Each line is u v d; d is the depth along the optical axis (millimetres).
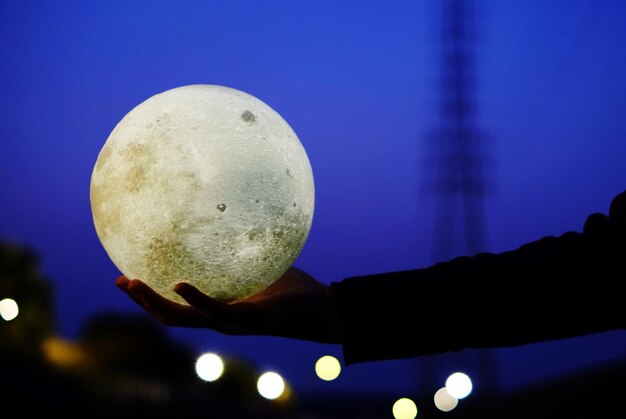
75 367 16625
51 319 17875
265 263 2062
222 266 2023
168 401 16109
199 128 2018
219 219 1994
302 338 2031
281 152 2090
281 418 19500
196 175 1993
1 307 10750
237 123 2049
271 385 7316
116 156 2053
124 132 2072
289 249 2115
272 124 2113
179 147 2000
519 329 1899
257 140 2053
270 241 2051
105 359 18766
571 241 1898
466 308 1924
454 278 1959
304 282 2133
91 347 19016
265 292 2141
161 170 1992
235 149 2021
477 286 1915
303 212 2154
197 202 1989
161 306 1934
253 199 2018
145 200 1998
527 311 1881
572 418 12984
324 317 2021
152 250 2012
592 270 1828
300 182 2141
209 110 2047
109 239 2094
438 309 1942
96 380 15969
